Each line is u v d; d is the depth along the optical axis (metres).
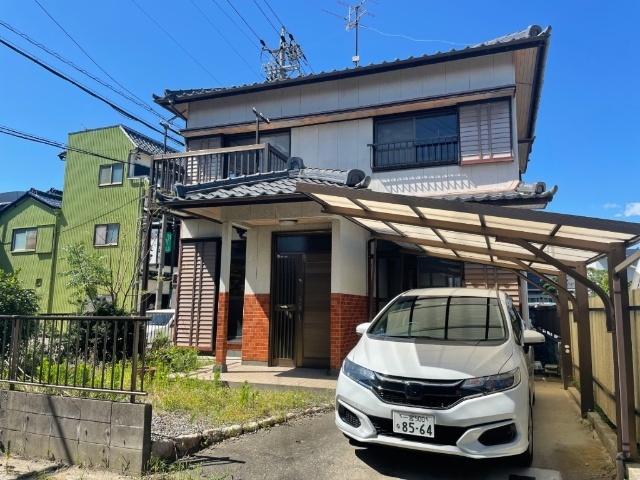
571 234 4.21
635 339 4.15
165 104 12.34
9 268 23.33
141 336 4.56
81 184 22.55
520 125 12.34
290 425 5.25
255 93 11.81
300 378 7.41
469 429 3.56
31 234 23.28
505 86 9.64
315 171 8.45
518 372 3.90
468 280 9.65
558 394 7.49
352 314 8.33
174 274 16.03
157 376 6.50
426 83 10.34
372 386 3.93
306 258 8.83
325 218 7.98
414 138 10.43
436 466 4.04
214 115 12.19
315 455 4.29
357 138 10.88
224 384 7.02
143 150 21.66
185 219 11.20
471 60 10.03
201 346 10.51
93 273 12.20
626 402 3.73
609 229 3.38
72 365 5.20
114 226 21.31
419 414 3.65
